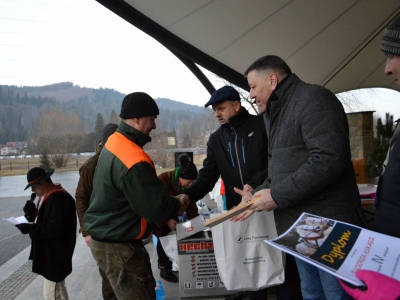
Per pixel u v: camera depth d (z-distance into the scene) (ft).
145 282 6.69
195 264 7.44
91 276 13.76
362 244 3.30
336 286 5.13
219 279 7.44
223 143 8.18
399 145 4.01
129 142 6.47
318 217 4.15
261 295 7.88
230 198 8.23
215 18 14.40
